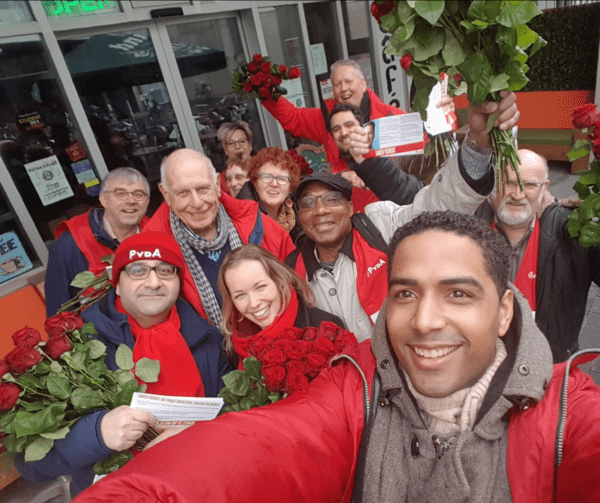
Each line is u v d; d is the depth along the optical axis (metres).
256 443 0.74
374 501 0.76
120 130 3.90
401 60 1.04
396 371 0.79
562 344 1.93
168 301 1.67
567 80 5.80
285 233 2.40
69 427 1.32
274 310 1.68
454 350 0.68
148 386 1.61
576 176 5.81
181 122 4.33
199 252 2.17
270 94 3.79
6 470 1.37
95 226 2.67
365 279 1.80
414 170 2.97
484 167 1.40
